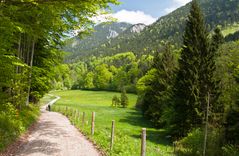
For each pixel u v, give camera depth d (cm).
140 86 6078
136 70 14388
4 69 1366
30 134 1722
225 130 2822
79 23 1184
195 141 2942
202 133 3033
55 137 1659
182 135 3869
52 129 2047
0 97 1491
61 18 1177
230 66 4209
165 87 5375
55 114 4047
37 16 1130
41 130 1953
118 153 1206
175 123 3975
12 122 1647
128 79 14888
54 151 1241
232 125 2781
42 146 1341
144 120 5984
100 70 16488
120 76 15312
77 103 10025
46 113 4097
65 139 1599
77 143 1477
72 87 18075
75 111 3472
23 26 1152
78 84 17825
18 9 1073
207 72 3984
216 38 6000
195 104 3791
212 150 2670
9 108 1819
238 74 3697
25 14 1118
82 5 1046
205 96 3841
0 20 1094
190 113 3834
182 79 4094
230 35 12212
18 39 1614
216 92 3881
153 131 4666
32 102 4038
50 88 3750
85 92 15475
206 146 2753
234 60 4209
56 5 1027
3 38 1297
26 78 2062
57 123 2569
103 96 13550
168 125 4059
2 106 1538
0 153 1098
